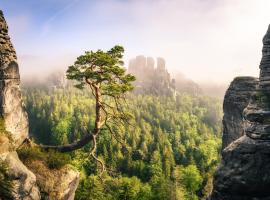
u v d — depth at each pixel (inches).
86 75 1067.9
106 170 1268.5
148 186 2970.0
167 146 4810.5
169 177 3705.7
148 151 4633.4
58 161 1037.8
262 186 1191.6
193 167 3553.2
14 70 1029.8
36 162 1013.2
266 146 1198.3
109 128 1197.7
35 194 929.5
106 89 1110.4
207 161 4512.8
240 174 1216.8
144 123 5797.2
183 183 3376.0
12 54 1031.0
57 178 1006.4
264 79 1331.2
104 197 2316.7
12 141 975.6
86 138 1179.9
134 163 4003.4
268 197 1194.0
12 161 912.3
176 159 4709.6
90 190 2251.5
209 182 3095.5
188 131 6117.1
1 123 957.8
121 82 1147.3
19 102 1051.9
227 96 1876.2
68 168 1053.8
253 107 1294.3
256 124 1247.5
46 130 5324.8
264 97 1290.6
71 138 4960.6
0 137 924.6
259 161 1201.4
